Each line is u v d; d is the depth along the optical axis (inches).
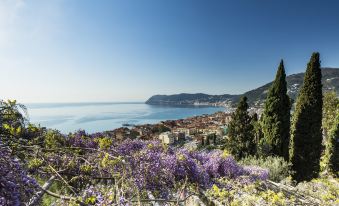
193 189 152.1
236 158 599.2
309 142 571.2
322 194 219.1
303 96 585.9
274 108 593.3
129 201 82.7
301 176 571.5
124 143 191.8
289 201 169.6
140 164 135.3
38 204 66.5
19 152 91.1
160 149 194.2
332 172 572.4
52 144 112.2
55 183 106.8
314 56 579.8
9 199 57.0
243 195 166.1
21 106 92.0
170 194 133.6
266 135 608.1
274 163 375.2
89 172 106.5
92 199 75.2
